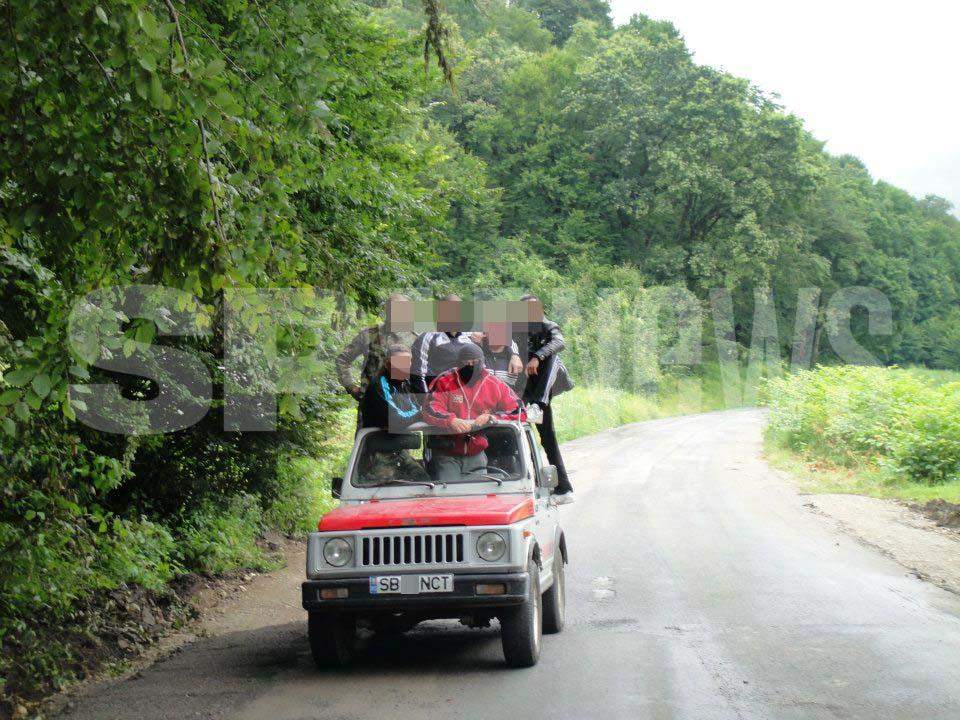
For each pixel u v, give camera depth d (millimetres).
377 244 12922
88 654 7891
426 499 7965
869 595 10023
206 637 9062
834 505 18156
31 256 5863
